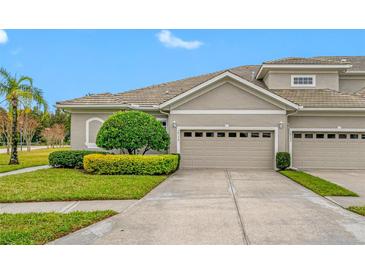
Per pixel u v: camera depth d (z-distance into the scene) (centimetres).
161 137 1634
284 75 2112
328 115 1859
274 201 918
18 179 1270
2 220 688
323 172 1692
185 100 1814
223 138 1806
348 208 820
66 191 1016
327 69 2089
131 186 1112
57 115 7056
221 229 646
